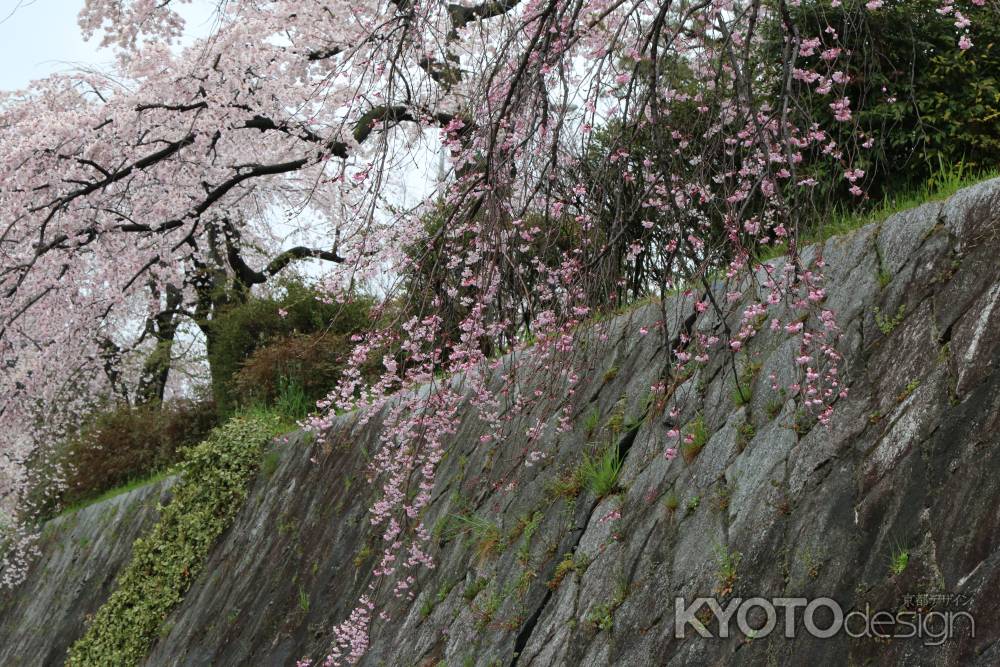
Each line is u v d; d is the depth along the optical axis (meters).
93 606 12.39
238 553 10.12
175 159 10.26
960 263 3.97
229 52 9.45
